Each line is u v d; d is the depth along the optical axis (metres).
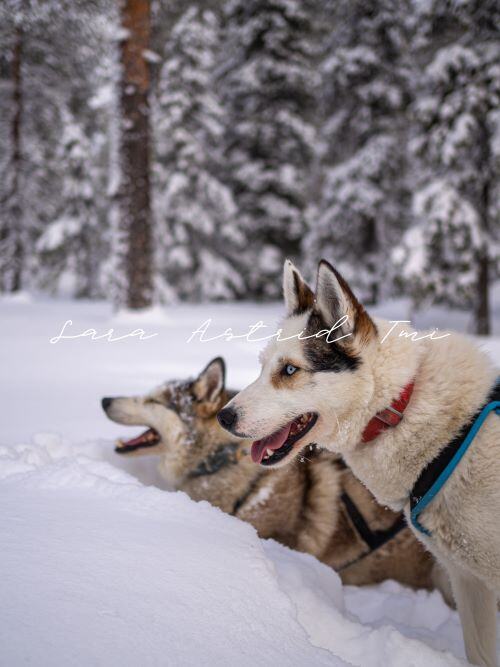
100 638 1.19
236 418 2.00
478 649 1.87
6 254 19.19
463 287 12.12
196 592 1.48
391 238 17.89
